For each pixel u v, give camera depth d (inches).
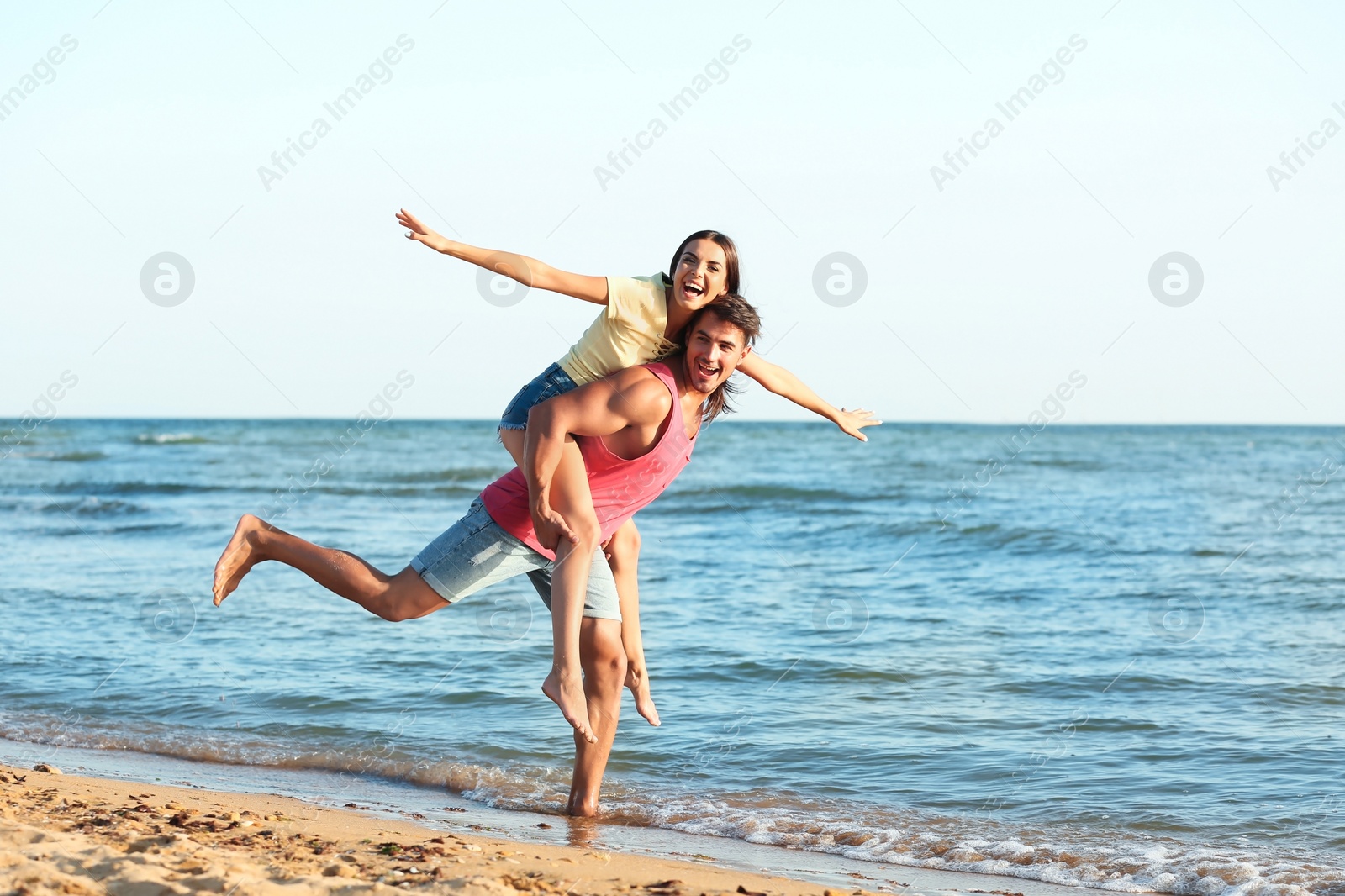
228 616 396.8
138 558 581.3
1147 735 248.2
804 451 1603.1
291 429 3002.0
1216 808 197.2
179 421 4343.0
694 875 142.8
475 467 1320.1
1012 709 272.2
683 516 831.1
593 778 193.2
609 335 163.5
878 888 154.2
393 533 714.8
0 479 1183.6
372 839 152.3
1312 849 175.0
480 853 145.4
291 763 227.0
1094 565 573.0
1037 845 178.2
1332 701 279.1
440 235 156.9
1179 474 1214.9
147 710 269.0
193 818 157.8
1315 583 502.0
